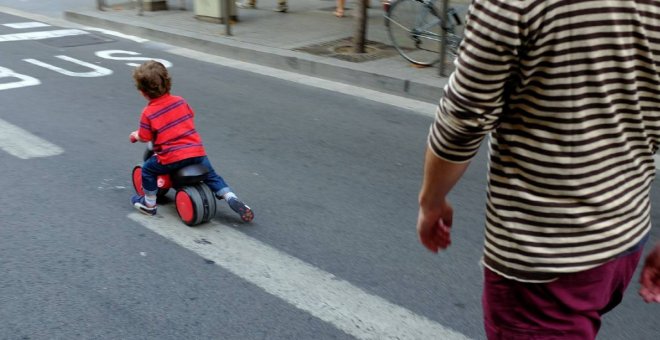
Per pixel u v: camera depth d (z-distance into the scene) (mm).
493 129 1705
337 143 6324
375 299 3691
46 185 5148
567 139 1632
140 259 4070
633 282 3869
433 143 1759
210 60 9711
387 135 6617
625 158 1707
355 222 4656
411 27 8930
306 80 8727
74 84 8164
